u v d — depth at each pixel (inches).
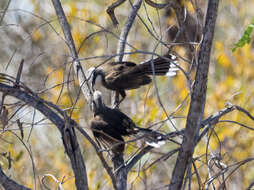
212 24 258.8
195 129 262.7
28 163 514.6
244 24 655.1
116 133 366.9
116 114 383.6
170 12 576.1
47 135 543.8
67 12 607.5
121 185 312.5
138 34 552.1
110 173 271.1
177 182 268.2
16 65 530.3
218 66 627.2
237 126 532.4
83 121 497.4
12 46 534.3
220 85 587.2
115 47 561.9
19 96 289.3
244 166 509.7
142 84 441.1
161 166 509.7
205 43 260.4
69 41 366.9
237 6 672.4
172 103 555.5
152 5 311.6
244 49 612.1
